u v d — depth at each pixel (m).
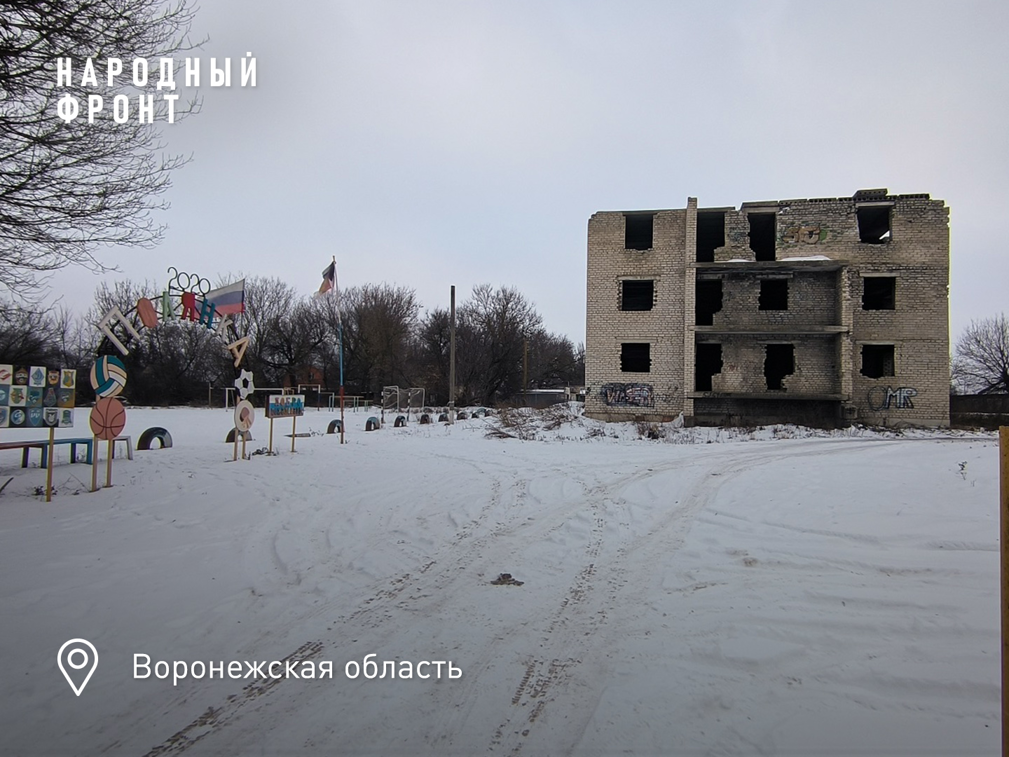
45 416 10.15
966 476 8.77
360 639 3.96
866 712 3.01
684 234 25.31
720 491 8.80
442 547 6.17
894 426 22.86
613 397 25.72
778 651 3.70
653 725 2.94
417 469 11.54
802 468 10.70
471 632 4.08
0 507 7.80
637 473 10.77
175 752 2.74
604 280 26.12
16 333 24.48
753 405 25.05
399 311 54.41
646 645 3.86
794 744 2.75
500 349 49.03
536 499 8.55
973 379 46.59
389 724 2.97
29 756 2.69
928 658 3.55
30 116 6.62
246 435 13.13
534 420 25.22
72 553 5.77
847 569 5.21
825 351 24.28
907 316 24.05
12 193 6.72
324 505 8.10
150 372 47.38
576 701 3.19
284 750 2.75
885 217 25.95
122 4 6.62
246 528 6.86
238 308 13.33
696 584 5.01
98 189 7.21
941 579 4.87
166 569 5.35
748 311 24.92
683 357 24.97
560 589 4.93
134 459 12.55
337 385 54.38
